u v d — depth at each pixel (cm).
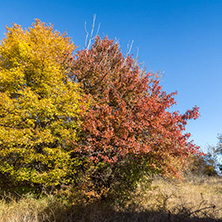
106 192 835
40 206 709
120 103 941
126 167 887
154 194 997
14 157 905
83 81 1084
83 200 768
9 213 630
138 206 741
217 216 628
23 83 863
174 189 1162
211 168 2816
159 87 1093
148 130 877
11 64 931
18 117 773
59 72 952
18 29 1038
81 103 911
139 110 927
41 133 785
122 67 1212
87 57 1152
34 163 905
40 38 1041
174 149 869
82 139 898
